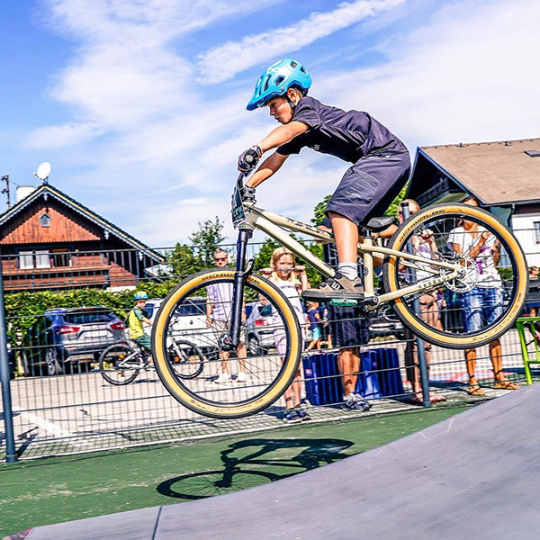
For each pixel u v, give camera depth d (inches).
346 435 212.8
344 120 124.5
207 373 157.8
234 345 121.7
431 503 82.5
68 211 1129.4
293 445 204.7
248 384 163.2
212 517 93.0
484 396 261.1
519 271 127.6
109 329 251.4
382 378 268.8
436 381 307.1
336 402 259.0
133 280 232.8
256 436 222.8
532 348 377.7
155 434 238.2
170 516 95.1
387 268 126.4
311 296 118.4
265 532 85.7
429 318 227.8
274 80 122.9
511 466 84.6
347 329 246.8
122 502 157.6
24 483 182.2
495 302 200.7
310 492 97.3
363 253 126.8
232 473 177.3
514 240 127.6
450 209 127.6
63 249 1134.4
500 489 80.0
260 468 180.5
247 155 115.8
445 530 75.2
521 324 250.5
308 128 120.7
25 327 224.5
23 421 289.3
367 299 123.0
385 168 123.0
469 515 76.8
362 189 121.1
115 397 324.8
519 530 69.6
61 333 228.1
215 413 118.0
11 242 1111.6
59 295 228.7
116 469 191.6
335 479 99.7
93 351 256.8
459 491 83.6
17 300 222.8
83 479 182.4
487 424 99.6
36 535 93.6
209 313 155.0
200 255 233.3
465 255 132.4
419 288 126.6
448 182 1077.1
